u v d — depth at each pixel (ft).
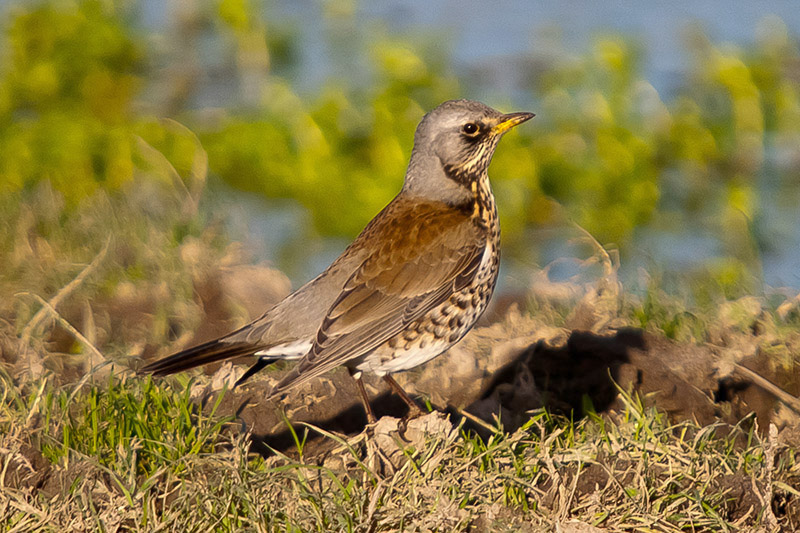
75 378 34.45
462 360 34.12
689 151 60.34
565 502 24.98
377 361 29.43
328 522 24.23
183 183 52.31
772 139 62.39
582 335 32.96
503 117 30.94
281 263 52.16
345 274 29.68
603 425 29.30
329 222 56.75
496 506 24.93
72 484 25.36
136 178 55.26
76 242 46.14
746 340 36.04
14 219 47.26
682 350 34.42
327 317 28.71
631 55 60.49
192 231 47.65
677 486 25.89
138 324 39.99
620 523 24.73
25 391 32.07
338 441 27.68
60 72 61.21
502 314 41.73
